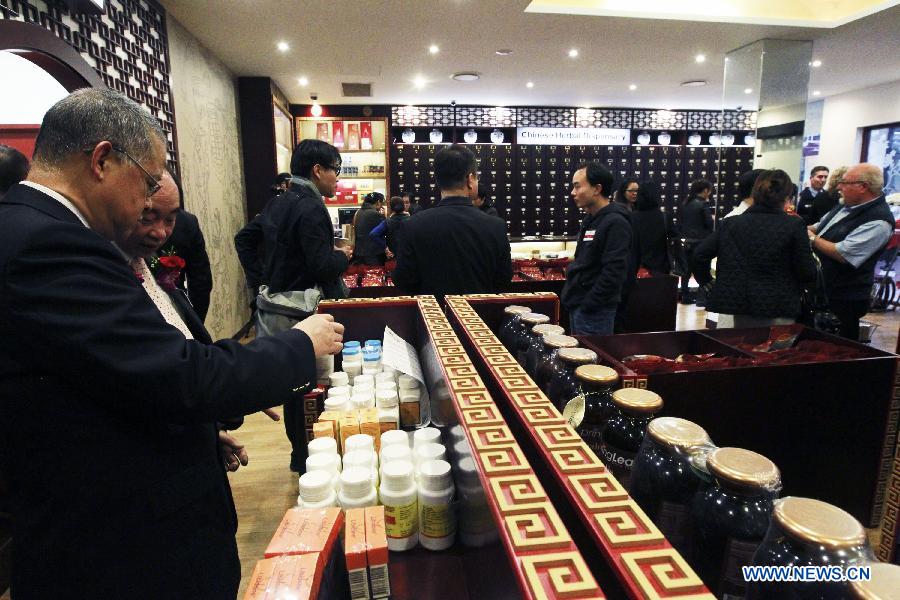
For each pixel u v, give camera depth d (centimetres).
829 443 165
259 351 84
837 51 562
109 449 78
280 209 222
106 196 79
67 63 221
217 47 478
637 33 470
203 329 131
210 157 475
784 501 54
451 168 209
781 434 161
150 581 83
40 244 69
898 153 777
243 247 262
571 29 454
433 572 87
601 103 844
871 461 169
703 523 66
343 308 176
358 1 376
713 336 196
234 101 581
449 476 92
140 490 81
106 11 267
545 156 884
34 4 212
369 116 826
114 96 80
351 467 97
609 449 91
